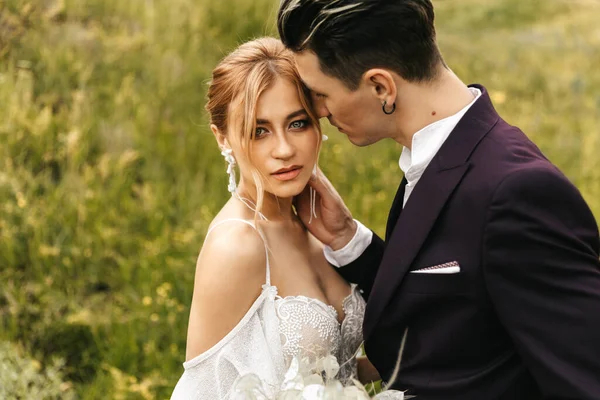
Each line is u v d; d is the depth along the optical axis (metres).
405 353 1.90
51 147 4.86
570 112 7.20
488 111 1.86
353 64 1.80
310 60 1.85
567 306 1.62
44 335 3.91
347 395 1.64
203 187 5.03
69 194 4.58
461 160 1.79
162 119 5.36
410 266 1.84
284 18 1.83
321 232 2.28
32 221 4.33
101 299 4.17
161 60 5.77
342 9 1.76
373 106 1.86
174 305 3.99
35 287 4.07
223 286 2.02
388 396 1.77
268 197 2.17
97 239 4.37
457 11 11.30
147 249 4.37
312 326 2.09
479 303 1.75
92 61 5.68
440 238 1.81
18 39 5.62
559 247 1.64
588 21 10.98
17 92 5.13
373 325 1.92
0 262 4.21
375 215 5.08
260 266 2.06
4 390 3.25
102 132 5.11
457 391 1.81
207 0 6.64
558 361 1.61
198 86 5.68
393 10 1.75
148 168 5.05
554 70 8.34
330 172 5.47
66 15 6.05
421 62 1.80
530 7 11.50
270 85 1.94
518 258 1.65
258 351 2.04
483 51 8.73
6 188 4.50
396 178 5.54
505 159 1.74
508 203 1.67
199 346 2.05
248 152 1.99
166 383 3.62
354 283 2.32
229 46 6.26
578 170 5.96
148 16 6.23
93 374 3.84
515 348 1.78
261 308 2.08
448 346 1.81
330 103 1.89
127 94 5.43
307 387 1.74
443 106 1.85
